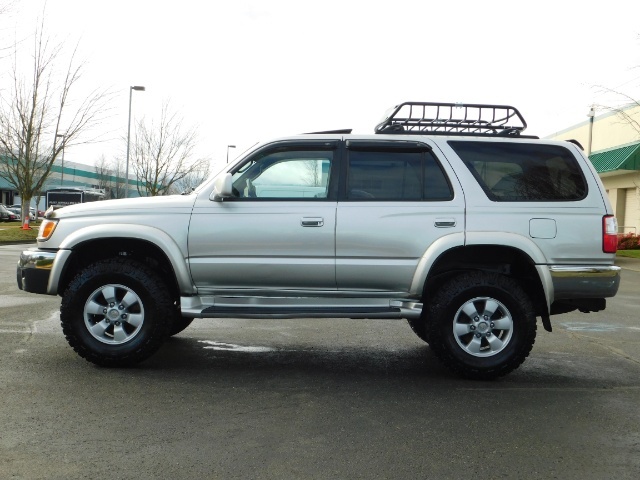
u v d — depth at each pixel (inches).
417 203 210.7
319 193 215.0
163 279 229.3
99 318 214.2
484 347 210.7
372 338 281.6
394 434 155.7
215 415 167.6
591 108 1103.0
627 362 241.1
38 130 1116.5
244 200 212.5
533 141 217.9
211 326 304.3
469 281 208.2
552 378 215.0
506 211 209.9
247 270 210.2
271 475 129.6
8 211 1865.2
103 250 224.5
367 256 209.5
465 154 216.1
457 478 130.3
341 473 131.5
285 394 189.5
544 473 133.3
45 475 127.5
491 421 167.2
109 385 193.6
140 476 127.9
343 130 224.7
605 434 157.9
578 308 219.6
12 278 470.9
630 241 1021.2
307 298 213.5
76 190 1492.4
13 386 189.8
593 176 214.8
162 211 212.5
